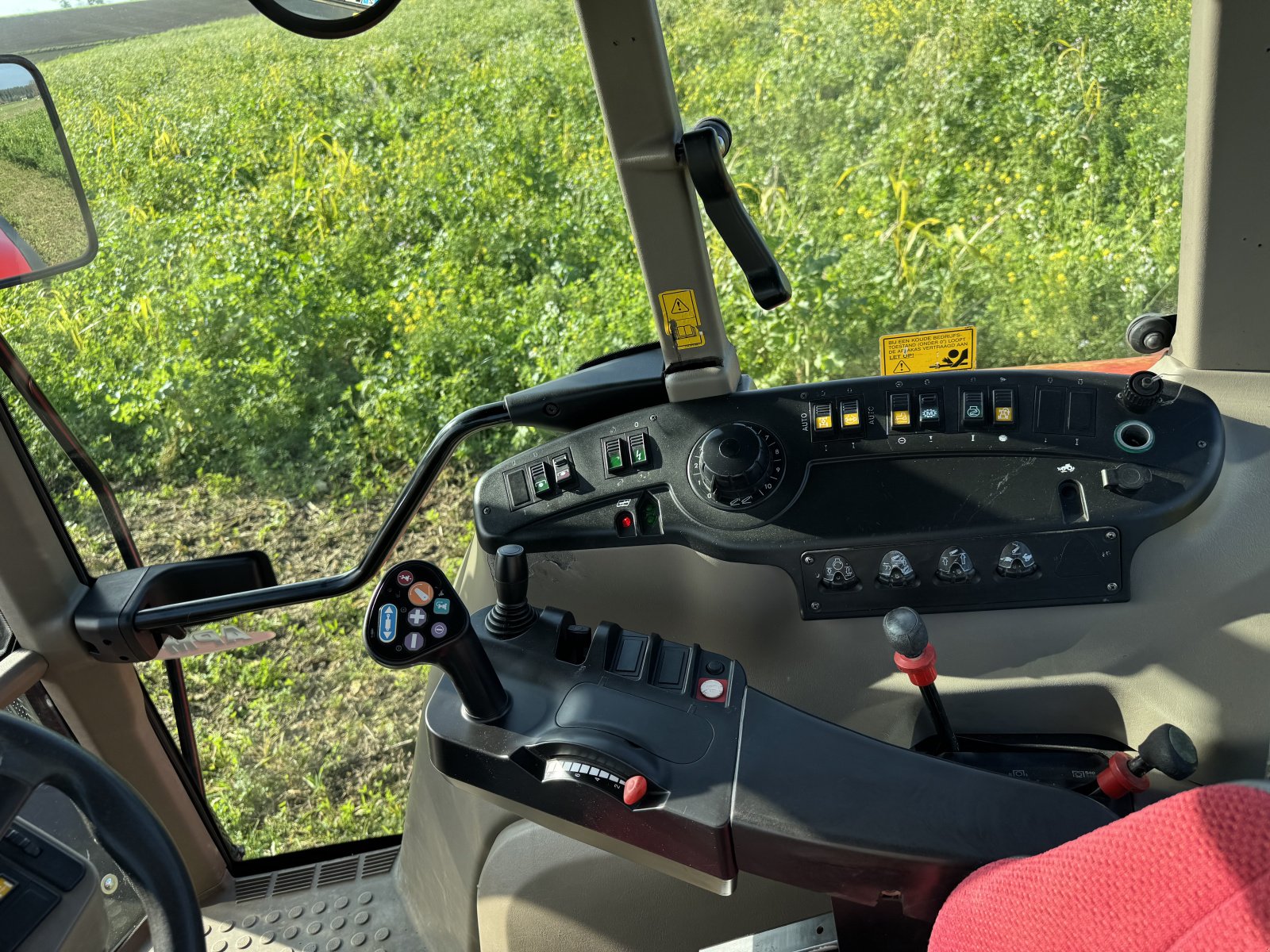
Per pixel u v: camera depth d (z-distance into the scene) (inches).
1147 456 51.6
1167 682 51.1
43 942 36.0
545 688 48.4
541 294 188.4
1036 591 52.3
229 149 288.8
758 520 55.3
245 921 74.9
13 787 29.8
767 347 148.4
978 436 53.7
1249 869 19.5
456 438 60.7
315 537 179.6
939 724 49.8
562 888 55.2
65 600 63.1
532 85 249.6
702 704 47.1
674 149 50.2
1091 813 42.1
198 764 76.5
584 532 58.4
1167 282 153.6
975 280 168.4
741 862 43.1
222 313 229.8
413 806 69.2
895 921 44.6
